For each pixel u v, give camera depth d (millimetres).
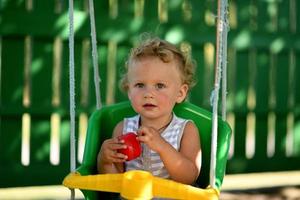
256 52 5797
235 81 5727
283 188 5918
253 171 5797
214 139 2584
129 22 5238
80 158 5484
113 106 3129
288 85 5953
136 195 2371
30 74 5039
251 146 6781
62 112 5137
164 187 2410
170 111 2873
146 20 5293
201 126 2996
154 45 2789
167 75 2742
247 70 5766
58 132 5184
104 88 5250
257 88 5824
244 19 5699
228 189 5801
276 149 5934
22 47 5004
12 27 4922
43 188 5645
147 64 2727
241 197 5508
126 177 2400
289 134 6008
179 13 5422
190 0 5461
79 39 5133
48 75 5090
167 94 2744
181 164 2676
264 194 5668
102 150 2764
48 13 5012
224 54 2883
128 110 3127
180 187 2424
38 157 5129
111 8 5195
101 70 5219
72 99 2730
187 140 2891
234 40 5637
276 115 5930
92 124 2992
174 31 5379
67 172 5219
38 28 4992
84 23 5113
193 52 5504
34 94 5062
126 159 2639
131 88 2768
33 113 5062
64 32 5062
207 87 5578
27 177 5090
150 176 2416
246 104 5781
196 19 5480
